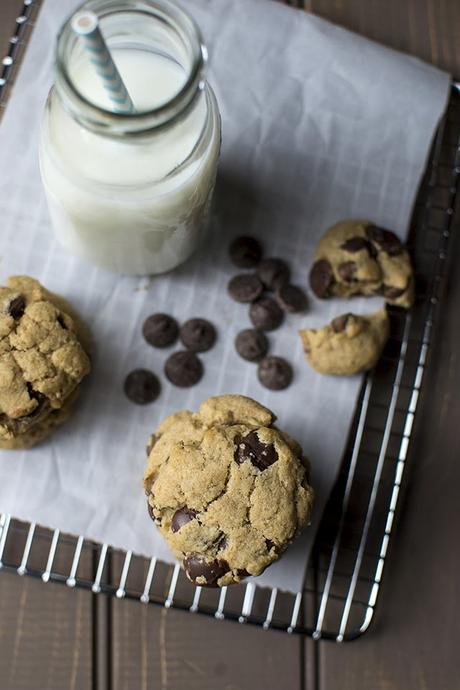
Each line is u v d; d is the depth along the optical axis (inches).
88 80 15.6
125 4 14.9
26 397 16.7
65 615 18.3
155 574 18.3
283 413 18.1
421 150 18.7
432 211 19.1
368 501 18.5
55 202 16.4
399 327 18.7
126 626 18.4
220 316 18.3
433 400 18.9
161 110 14.3
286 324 18.3
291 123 18.7
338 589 18.4
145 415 18.0
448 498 18.8
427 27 19.3
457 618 18.6
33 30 18.5
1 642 18.3
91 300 18.2
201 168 16.0
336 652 18.5
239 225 18.5
